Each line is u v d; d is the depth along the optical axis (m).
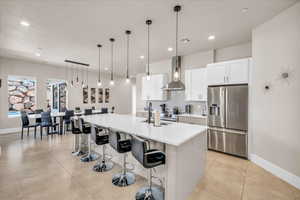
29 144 4.29
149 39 3.72
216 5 2.36
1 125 5.55
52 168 2.84
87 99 7.91
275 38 2.65
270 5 2.36
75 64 6.42
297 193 2.12
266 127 2.82
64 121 5.62
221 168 2.87
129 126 2.60
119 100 9.47
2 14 2.61
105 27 3.10
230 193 2.13
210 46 4.18
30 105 6.49
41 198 2.01
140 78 7.19
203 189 2.23
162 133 2.08
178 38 3.66
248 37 3.58
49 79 6.62
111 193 2.13
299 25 2.26
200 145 2.44
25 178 2.49
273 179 2.49
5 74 5.54
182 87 2.99
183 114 4.77
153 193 2.09
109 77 8.88
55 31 3.28
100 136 2.74
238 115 3.34
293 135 2.33
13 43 4.00
